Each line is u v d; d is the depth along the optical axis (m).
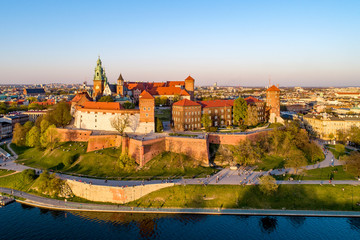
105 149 135.62
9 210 101.00
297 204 99.00
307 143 141.38
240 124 172.88
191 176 113.12
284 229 87.25
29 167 133.12
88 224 91.62
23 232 87.50
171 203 99.81
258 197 101.12
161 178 111.62
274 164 127.12
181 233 85.69
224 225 89.31
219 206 98.19
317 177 114.69
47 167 131.12
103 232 87.12
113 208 99.88
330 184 107.56
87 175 117.19
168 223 90.94
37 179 117.94
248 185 105.62
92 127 158.38
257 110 183.50
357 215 93.62
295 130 148.12
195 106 158.50
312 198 100.94
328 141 187.50
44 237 84.94
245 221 91.38
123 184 106.69
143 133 147.50
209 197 100.62
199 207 98.06
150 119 148.62
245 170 120.75
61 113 167.62
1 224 91.88
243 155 124.19
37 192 112.69
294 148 135.88
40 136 155.88
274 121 185.62
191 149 126.56
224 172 118.38
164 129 158.50
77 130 148.00
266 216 94.31
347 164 117.56
